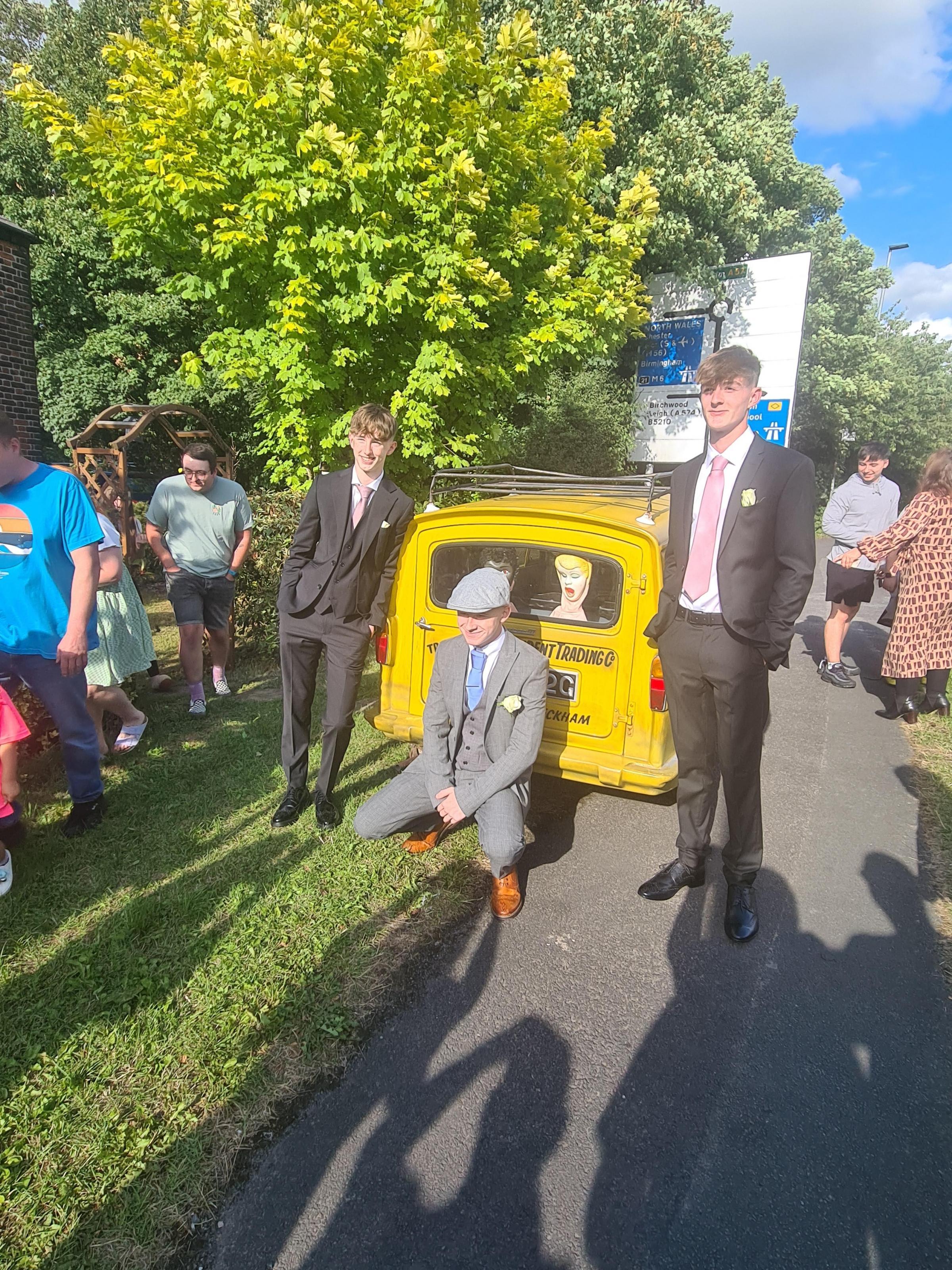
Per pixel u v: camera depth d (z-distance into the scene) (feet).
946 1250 6.08
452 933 10.11
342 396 22.65
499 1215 6.33
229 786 14.17
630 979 9.27
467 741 10.73
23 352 40.27
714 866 12.05
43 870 11.20
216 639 19.27
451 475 14.20
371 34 19.20
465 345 21.95
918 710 19.34
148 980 8.81
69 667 11.02
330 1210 6.36
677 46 44.68
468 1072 7.78
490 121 19.83
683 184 42.75
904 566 18.06
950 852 12.47
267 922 10.07
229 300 21.33
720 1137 7.07
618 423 46.42
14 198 53.98
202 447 17.52
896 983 9.25
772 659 9.18
